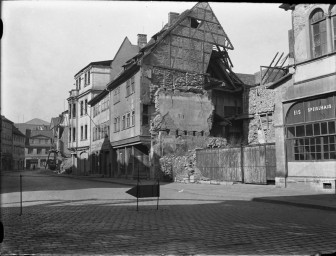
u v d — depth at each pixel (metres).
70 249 5.70
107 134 41.16
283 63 34.22
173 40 32.72
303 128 17.67
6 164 83.25
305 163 17.45
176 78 32.59
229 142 35.88
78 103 54.31
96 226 7.98
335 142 16.14
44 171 68.38
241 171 22.78
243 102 38.03
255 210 11.02
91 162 47.94
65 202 13.59
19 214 10.08
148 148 30.98
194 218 9.20
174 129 30.66
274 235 6.86
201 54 34.03
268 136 34.44
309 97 17.30
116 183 28.05
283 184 18.39
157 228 7.67
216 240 6.39
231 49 35.47
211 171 25.66
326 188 16.34
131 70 32.78
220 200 14.35
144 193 10.97
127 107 34.06
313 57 17.34
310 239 6.47
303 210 11.08
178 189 19.95
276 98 19.17
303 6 17.77
